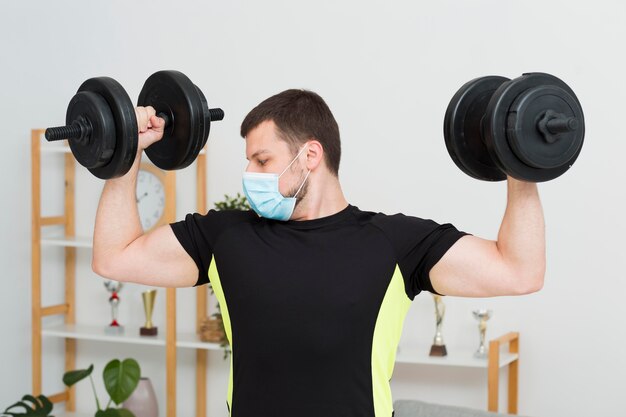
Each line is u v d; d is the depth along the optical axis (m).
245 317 1.61
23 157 4.29
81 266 4.41
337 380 1.57
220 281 1.67
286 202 1.68
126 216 1.75
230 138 4.07
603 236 3.50
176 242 1.72
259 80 4.02
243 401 1.61
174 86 1.76
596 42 3.47
